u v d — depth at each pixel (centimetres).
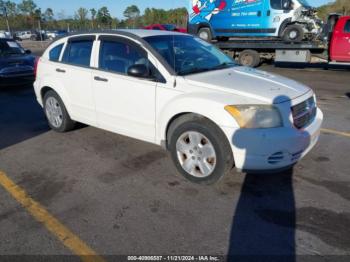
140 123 400
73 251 258
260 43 1344
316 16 1325
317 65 1426
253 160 315
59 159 429
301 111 338
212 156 334
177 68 376
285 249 257
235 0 1448
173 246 262
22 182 369
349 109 662
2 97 833
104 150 456
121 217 301
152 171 390
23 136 522
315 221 290
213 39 1590
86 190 349
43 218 301
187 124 344
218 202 322
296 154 326
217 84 343
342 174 374
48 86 509
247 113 311
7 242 269
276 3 1338
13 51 1011
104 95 430
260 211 307
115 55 419
